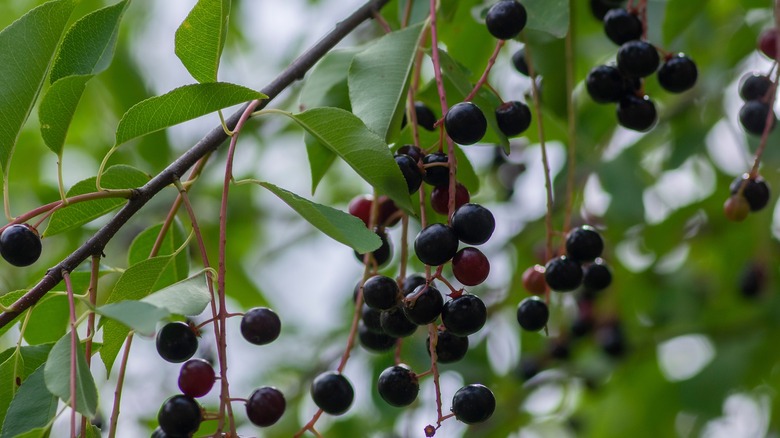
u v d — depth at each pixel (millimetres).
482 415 720
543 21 769
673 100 1018
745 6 943
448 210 728
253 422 728
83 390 688
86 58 734
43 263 1007
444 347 728
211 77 729
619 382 1103
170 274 749
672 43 878
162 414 710
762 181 782
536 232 995
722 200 1018
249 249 1207
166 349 716
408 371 731
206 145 737
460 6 848
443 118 725
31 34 732
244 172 1148
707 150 1034
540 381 1052
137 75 1065
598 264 786
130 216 728
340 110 724
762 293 984
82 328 924
